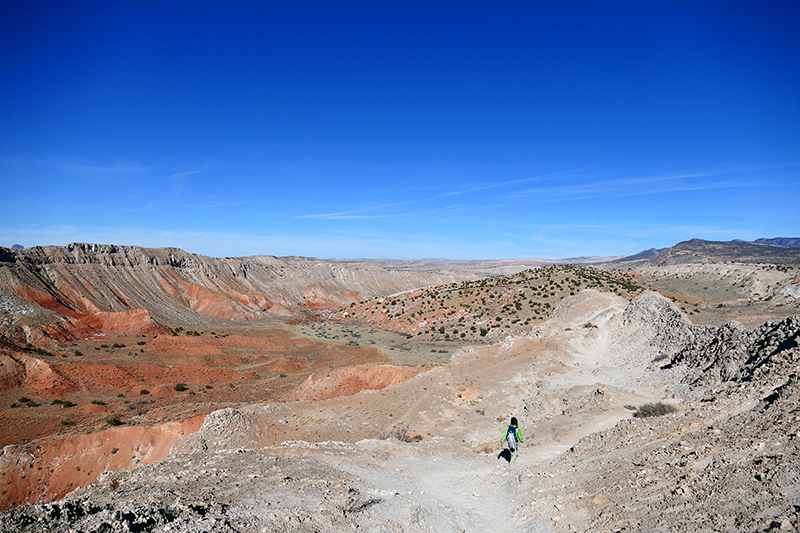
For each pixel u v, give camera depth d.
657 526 7.91
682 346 35.03
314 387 54.56
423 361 76.69
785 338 22.69
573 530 9.30
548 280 118.19
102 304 110.62
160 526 7.78
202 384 66.88
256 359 82.12
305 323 131.38
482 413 30.70
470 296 119.44
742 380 21.27
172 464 14.89
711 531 7.00
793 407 11.30
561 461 15.48
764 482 7.83
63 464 35.75
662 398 26.81
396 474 15.31
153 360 74.81
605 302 53.41
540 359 38.06
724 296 106.69
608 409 23.50
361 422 31.80
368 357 82.44
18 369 62.66
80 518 7.80
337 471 14.12
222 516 8.52
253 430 29.84
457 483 15.07
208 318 126.00
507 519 11.55
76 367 64.75
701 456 10.49
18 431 44.50
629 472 11.44
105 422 46.72
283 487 11.29
